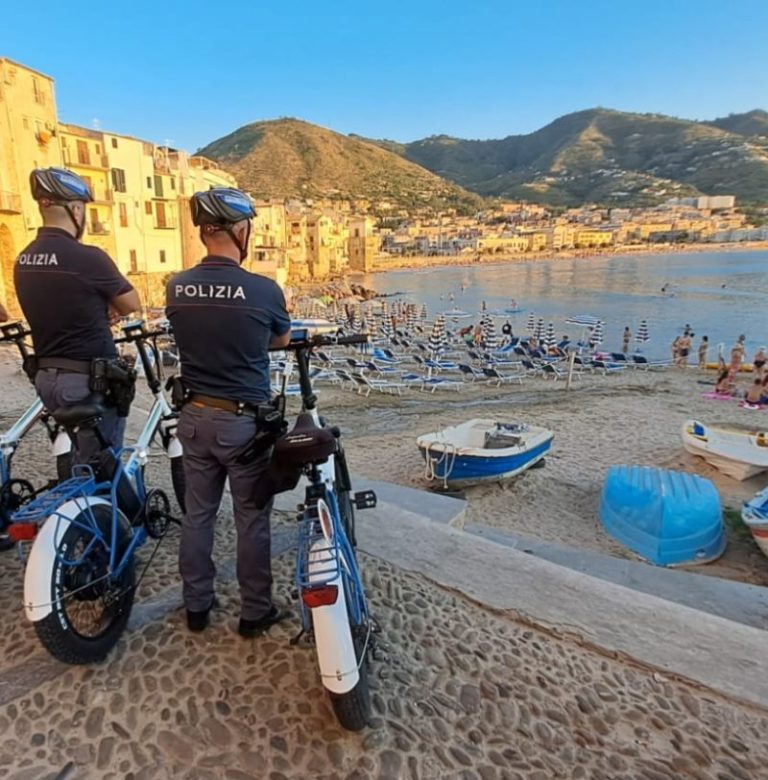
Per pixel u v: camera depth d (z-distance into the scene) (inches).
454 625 111.1
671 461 460.4
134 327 123.3
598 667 103.6
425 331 1680.6
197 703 83.9
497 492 390.6
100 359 103.6
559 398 725.3
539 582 129.0
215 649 94.5
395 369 921.5
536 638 110.0
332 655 74.2
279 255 2687.0
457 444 427.2
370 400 714.8
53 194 96.0
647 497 317.1
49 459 199.6
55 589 82.6
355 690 75.5
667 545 294.8
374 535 147.6
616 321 1706.4
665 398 722.2
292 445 76.8
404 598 119.0
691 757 85.0
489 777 76.7
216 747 77.3
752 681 102.8
